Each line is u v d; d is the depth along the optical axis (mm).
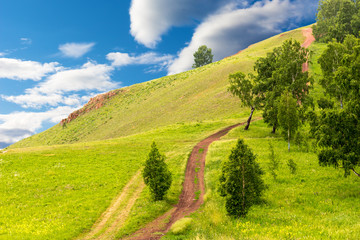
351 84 23500
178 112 102250
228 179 21750
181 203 29953
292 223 18109
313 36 142250
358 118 23062
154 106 123250
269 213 21562
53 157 49219
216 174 36375
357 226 14703
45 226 24750
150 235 21859
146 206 28938
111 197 32406
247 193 21562
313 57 95188
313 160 36781
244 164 21844
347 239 12453
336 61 52375
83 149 55312
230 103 91562
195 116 90312
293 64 49531
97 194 33312
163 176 30812
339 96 49594
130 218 26203
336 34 91438
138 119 114562
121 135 104688
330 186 27547
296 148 43719
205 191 32656
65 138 138875
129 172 41375
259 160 38438
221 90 107062
